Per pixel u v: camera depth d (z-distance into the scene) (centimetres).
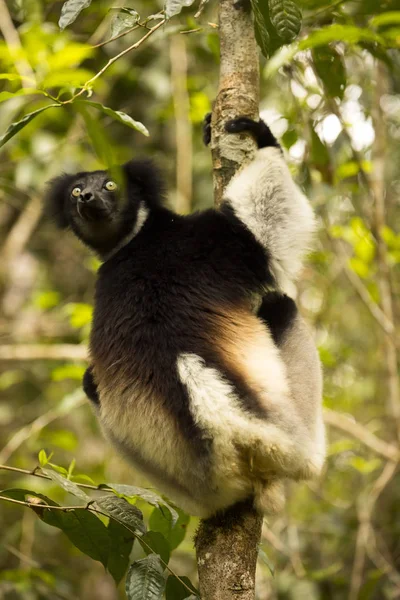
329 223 1300
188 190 1495
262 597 1190
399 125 1574
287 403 730
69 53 1062
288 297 852
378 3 1012
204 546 710
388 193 1538
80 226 945
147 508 1352
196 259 776
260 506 711
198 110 1508
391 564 1377
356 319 1623
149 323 746
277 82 1516
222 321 741
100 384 765
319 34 864
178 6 720
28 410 1828
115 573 742
